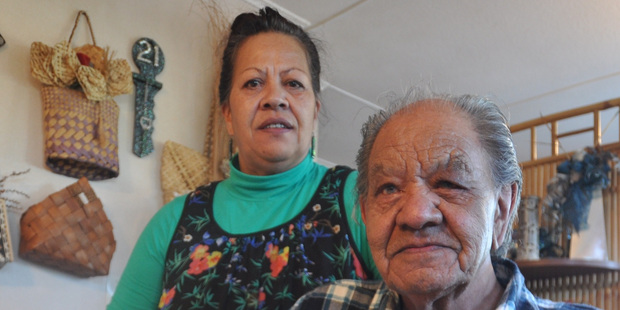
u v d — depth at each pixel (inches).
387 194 38.6
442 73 154.2
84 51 96.0
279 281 48.2
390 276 37.1
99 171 95.0
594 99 166.9
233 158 57.6
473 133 38.5
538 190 121.3
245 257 50.4
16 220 88.3
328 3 126.2
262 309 47.6
